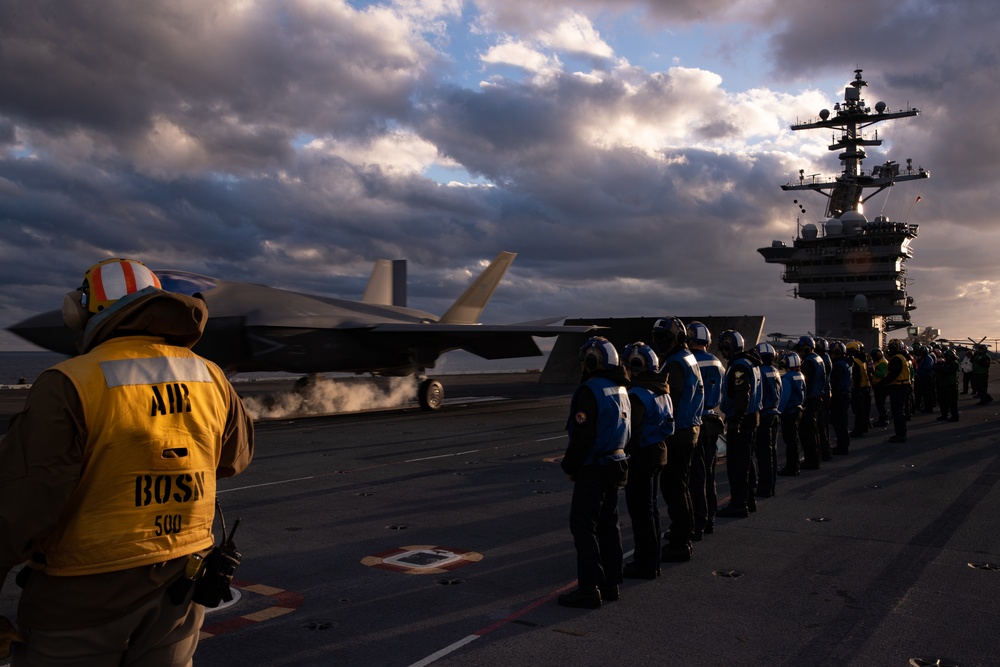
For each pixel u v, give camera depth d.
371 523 7.86
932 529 7.60
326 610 5.15
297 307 19.97
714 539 7.23
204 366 2.52
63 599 2.15
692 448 6.52
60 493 2.06
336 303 22.81
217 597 2.38
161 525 2.26
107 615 2.18
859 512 8.45
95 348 2.33
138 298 2.35
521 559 6.49
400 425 18.17
